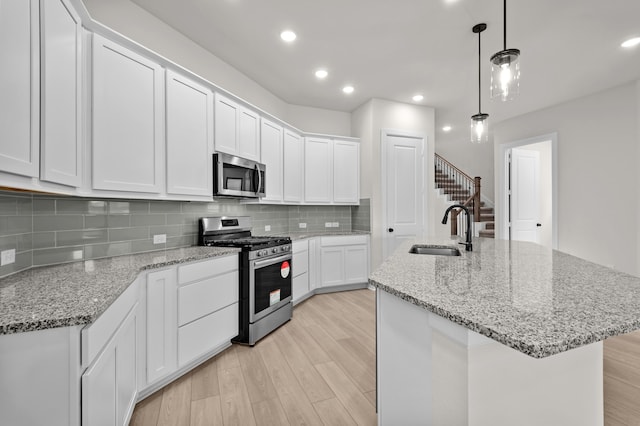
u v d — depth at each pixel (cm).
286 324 301
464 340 89
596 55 304
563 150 428
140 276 172
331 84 379
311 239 387
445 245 246
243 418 165
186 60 275
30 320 92
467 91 399
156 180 209
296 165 398
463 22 255
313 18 251
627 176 366
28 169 115
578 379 111
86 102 167
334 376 206
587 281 121
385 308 129
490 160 731
